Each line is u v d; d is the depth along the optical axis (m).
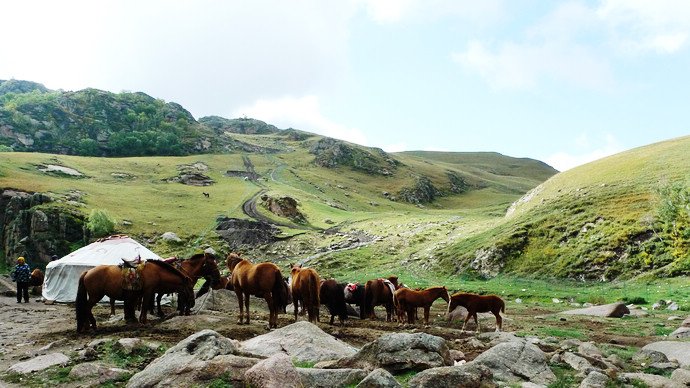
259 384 6.76
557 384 8.36
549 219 62.47
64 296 23.17
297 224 101.38
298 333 10.72
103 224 79.56
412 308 18.36
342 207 128.88
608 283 44.22
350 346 11.12
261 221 96.38
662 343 12.62
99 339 11.38
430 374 7.30
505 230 65.31
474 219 104.81
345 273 64.44
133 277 13.58
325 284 17.05
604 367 9.69
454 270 59.50
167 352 8.44
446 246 71.19
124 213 92.88
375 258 73.44
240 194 124.62
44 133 188.50
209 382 7.13
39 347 11.05
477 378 7.41
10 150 167.38
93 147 191.25
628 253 47.78
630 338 15.14
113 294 13.45
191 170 151.75
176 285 14.56
